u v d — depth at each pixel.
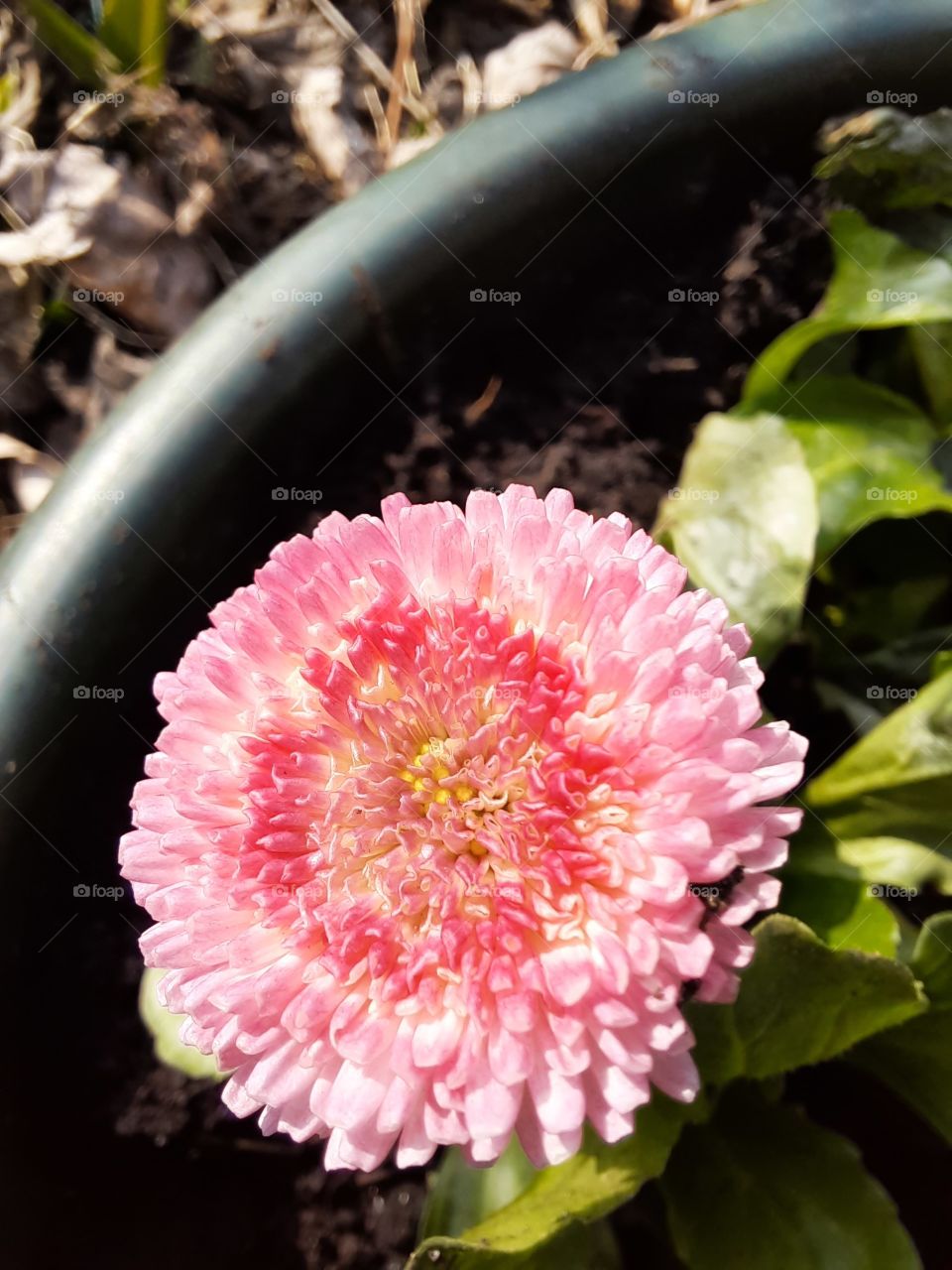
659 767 0.06
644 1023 0.06
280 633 0.07
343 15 0.14
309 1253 0.10
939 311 0.10
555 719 0.07
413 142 0.14
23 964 0.09
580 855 0.06
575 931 0.06
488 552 0.07
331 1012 0.06
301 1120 0.06
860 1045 0.09
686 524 0.10
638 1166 0.08
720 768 0.06
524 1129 0.06
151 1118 0.10
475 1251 0.07
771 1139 0.09
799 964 0.08
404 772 0.07
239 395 0.10
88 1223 0.09
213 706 0.07
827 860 0.09
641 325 0.12
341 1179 0.10
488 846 0.07
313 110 0.14
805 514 0.10
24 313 0.13
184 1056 0.09
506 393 0.12
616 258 0.12
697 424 0.11
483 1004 0.06
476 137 0.11
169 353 0.11
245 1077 0.07
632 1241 0.09
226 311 0.11
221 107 0.14
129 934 0.10
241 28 0.14
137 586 0.10
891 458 0.10
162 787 0.07
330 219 0.11
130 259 0.12
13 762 0.09
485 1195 0.09
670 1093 0.06
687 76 0.11
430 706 0.07
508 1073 0.06
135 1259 0.09
